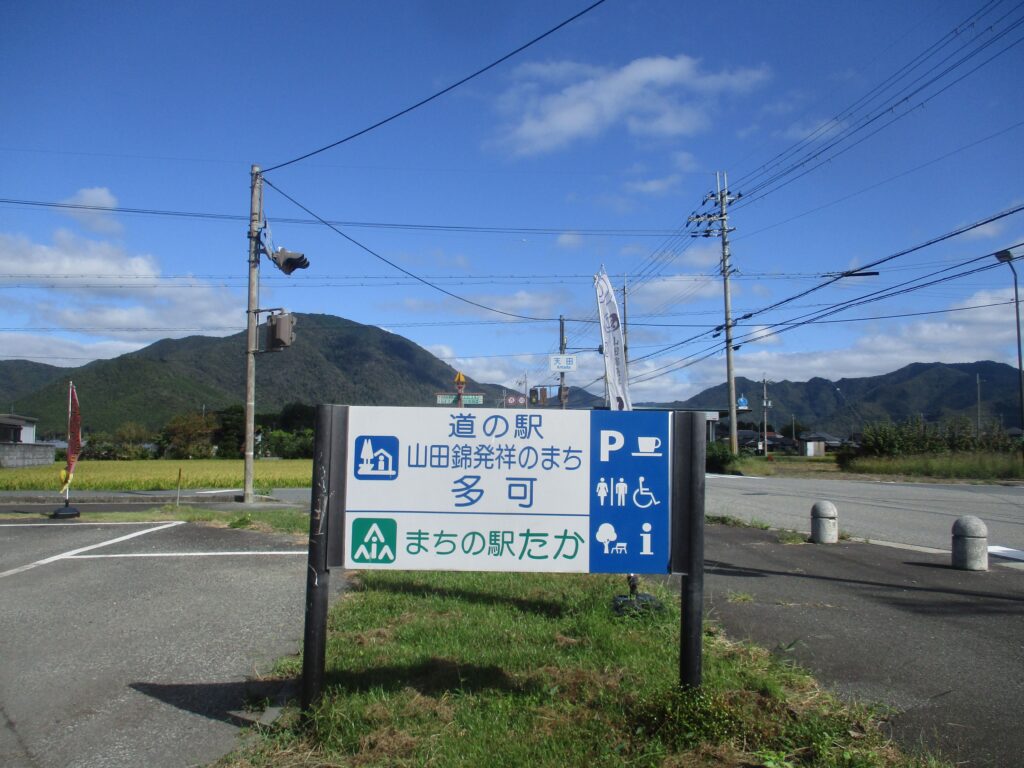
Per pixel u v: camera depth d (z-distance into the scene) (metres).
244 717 4.38
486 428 4.24
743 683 4.64
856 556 10.03
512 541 4.22
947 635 6.05
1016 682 4.94
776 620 6.51
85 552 10.06
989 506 18.08
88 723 4.37
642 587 7.46
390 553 4.20
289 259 17.56
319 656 4.12
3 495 22.28
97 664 5.41
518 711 4.21
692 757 3.68
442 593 7.27
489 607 6.67
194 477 29.77
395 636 5.72
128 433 73.25
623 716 4.08
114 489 25.44
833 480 30.33
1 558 9.67
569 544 4.21
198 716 4.44
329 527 4.19
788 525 14.55
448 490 4.22
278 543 10.80
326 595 4.17
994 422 36.56
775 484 27.52
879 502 19.27
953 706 4.51
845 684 4.89
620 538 4.20
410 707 4.26
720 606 7.02
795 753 3.73
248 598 7.39
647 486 4.22
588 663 5.02
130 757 3.94
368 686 4.61
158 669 5.29
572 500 4.22
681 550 4.18
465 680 4.66
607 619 6.08
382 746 3.80
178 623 6.47
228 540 11.11
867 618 6.59
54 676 5.17
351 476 4.23
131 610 6.93
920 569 9.06
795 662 5.30
